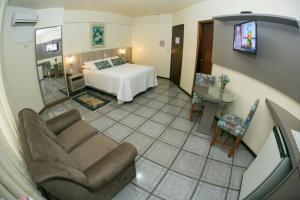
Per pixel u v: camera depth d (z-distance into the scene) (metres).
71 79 4.52
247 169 2.09
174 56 5.64
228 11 2.90
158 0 3.66
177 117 3.57
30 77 3.27
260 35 2.17
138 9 4.84
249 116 2.19
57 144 1.65
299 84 1.68
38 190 1.44
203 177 2.12
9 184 1.16
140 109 3.92
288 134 1.47
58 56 4.03
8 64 2.62
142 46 6.66
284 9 1.91
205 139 2.85
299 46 1.65
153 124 3.29
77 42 4.75
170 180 2.07
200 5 3.78
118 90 4.11
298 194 1.29
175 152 2.54
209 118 2.92
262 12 2.22
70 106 4.03
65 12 4.27
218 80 3.38
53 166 1.14
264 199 1.41
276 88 2.02
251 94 2.54
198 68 4.42
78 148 1.96
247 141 2.63
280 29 1.86
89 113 3.70
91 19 4.95
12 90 2.70
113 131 3.04
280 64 1.92
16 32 2.77
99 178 1.42
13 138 1.48
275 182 1.44
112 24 5.73
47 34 3.61
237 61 2.76
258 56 2.27
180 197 1.86
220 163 2.35
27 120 1.61
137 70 4.71
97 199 1.54
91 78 4.74
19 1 2.45
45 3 2.99
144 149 2.59
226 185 2.02
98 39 5.32
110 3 3.90
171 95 4.82
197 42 4.07
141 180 2.06
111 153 1.68
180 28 4.96
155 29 6.13
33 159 1.15
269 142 1.82
